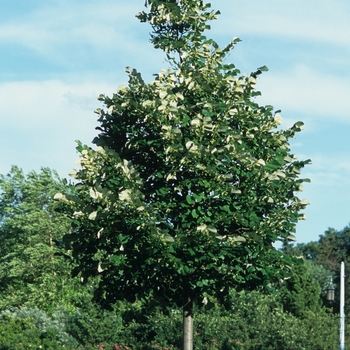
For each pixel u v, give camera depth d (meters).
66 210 13.46
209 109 13.60
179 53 14.94
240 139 13.69
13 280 46.06
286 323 31.81
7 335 27.05
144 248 12.58
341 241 86.75
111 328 28.94
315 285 43.34
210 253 12.76
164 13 14.65
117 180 12.97
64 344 27.89
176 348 28.61
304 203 14.33
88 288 32.47
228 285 13.76
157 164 14.25
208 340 29.69
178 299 14.57
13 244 48.38
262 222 13.75
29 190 47.41
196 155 12.93
